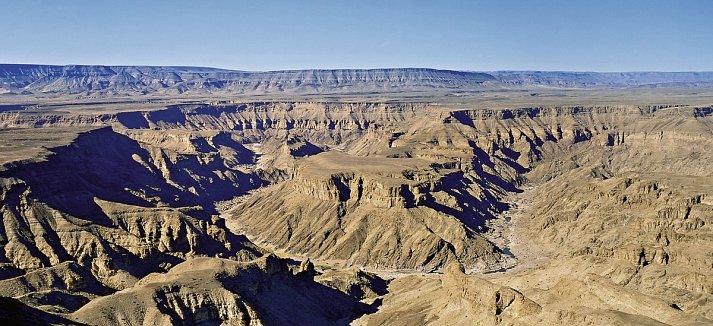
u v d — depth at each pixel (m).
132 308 137.25
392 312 171.75
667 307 136.88
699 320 130.62
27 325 111.56
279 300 163.62
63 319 124.38
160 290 143.00
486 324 146.88
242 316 144.50
